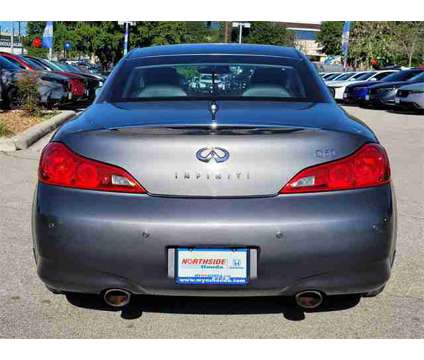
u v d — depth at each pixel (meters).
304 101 3.13
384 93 18.94
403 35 42.94
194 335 2.88
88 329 2.93
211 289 2.53
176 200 2.51
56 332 2.90
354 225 2.50
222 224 2.47
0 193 5.76
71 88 13.81
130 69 3.49
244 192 2.51
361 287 2.57
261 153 2.52
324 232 2.48
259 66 3.46
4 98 12.60
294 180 2.52
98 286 2.56
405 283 3.54
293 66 3.50
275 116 2.74
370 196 2.55
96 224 2.51
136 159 2.54
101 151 2.58
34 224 2.67
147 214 2.50
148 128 2.56
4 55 15.26
